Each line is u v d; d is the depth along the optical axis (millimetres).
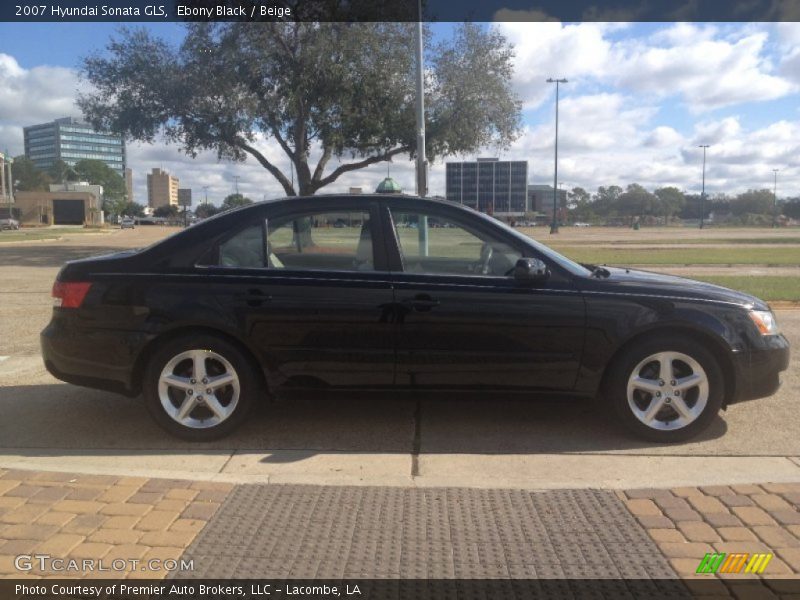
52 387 6027
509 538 3225
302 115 22688
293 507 3551
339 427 4977
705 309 4543
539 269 4434
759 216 125000
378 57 21906
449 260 4703
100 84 23609
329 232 4727
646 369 4617
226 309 4504
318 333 4535
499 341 4520
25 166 130875
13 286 14312
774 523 3344
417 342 4523
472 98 23547
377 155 25188
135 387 4688
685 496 3666
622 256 22250
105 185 132125
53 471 4016
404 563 3004
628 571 2939
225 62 22016
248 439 4723
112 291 4574
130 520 3379
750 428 4945
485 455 4422
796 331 8594
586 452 4480
